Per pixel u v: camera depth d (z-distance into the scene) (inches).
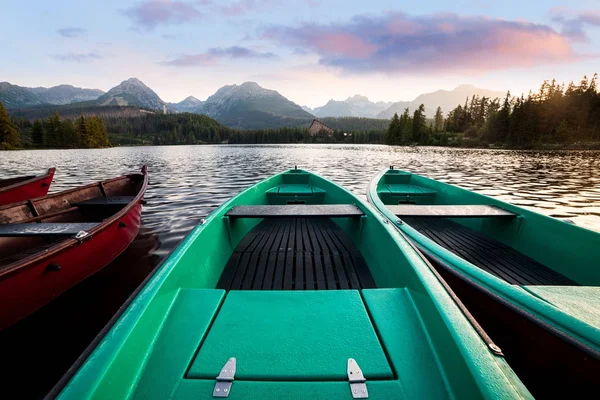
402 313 73.7
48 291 136.6
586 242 122.1
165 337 65.7
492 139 3233.3
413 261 87.0
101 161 1355.8
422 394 52.3
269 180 284.7
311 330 68.0
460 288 100.1
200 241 111.0
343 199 216.5
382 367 57.8
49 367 109.8
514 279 131.0
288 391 53.5
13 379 104.5
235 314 73.8
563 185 599.2
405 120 4328.3
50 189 545.3
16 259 170.1
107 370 48.9
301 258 144.8
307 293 82.1
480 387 45.5
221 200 435.5
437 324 62.3
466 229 201.8
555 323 72.2
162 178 713.6
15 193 328.5
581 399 66.9
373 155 1764.3
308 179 325.4
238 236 168.2
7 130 2994.6
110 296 157.5
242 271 130.8
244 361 59.6
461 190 224.4
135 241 246.5
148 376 55.7
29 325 132.8
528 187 575.5
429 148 2962.6
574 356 67.1
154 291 71.0
